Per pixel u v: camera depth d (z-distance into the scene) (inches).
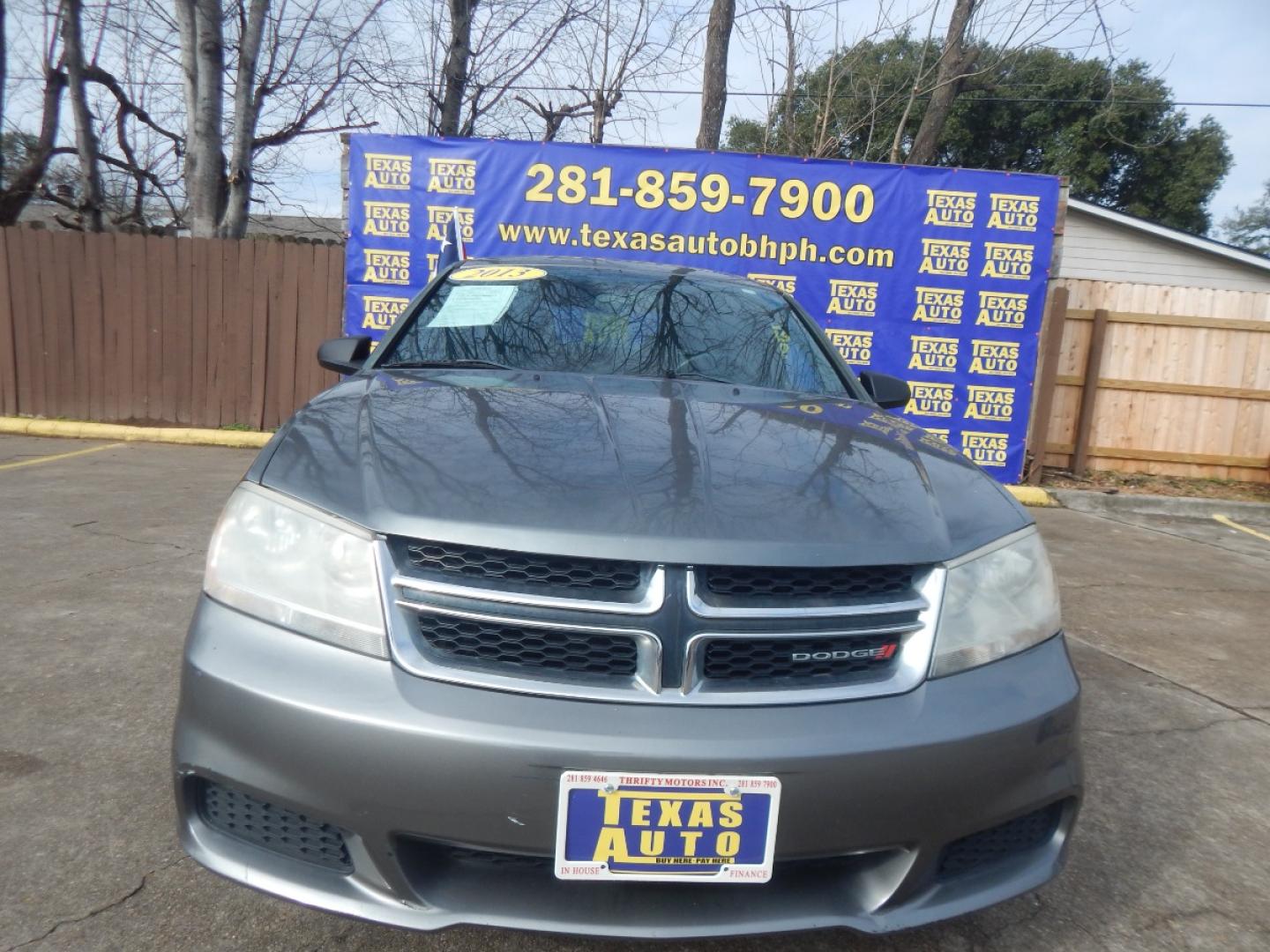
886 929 69.7
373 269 332.2
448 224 322.7
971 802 71.0
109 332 364.2
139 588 175.5
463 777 65.2
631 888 69.6
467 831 65.8
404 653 68.7
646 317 126.4
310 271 355.6
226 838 71.7
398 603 69.9
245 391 363.6
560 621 68.6
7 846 93.5
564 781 65.1
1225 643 187.6
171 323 362.0
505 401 95.4
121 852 93.7
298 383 362.0
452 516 71.2
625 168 327.9
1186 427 373.7
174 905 86.2
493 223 330.0
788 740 67.2
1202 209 1134.4
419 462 78.4
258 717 68.2
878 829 68.8
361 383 104.2
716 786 66.1
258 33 423.8
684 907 68.7
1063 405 372.5
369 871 68.1
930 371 337.7
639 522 71.3
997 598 78.6
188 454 331.9
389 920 66.8
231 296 359.3
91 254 361.1
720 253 331.6
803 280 333.1
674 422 92.3
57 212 689.6
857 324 335.3
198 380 364.2
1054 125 1059.3
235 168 426.3
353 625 69.9
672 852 66.6
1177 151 1090.1
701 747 66.0
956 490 87.7
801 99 575.2
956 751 70.1
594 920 67.2
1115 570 247.1
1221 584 239.3
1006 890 74.2
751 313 133.2
